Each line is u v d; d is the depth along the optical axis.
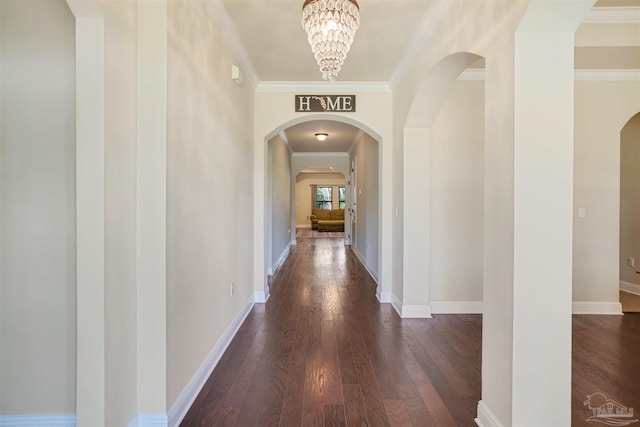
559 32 1.49
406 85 3.36
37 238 1.57
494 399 1.68
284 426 1.77
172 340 1.75
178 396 1.83
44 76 1.54
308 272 5.86
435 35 2.51
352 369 2.40
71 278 1.58
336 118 4.05
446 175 3.64
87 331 1.41
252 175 3.91
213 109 2.39
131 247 1.63
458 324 3.32
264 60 3.28
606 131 3.69
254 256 4.02
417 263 3.53
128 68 1.58
